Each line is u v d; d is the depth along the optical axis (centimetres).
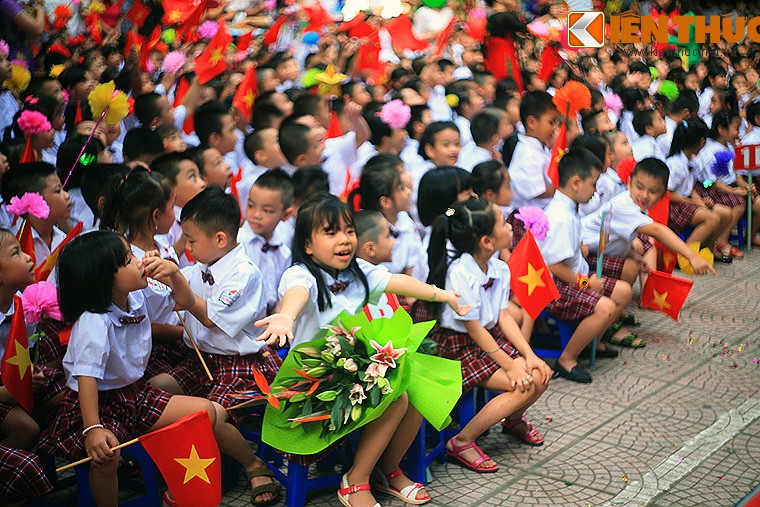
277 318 293
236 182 461
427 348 342
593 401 424
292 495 320
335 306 330
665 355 484
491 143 555
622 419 403
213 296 332
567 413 411
